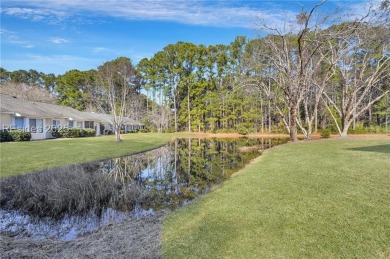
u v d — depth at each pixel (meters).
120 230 4.91
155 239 4.31
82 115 34.25
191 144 24.52
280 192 5.98
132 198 7.18
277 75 23.91
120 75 33.69
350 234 3.88
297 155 11.02
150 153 17.22
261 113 39.09
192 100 47.28
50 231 5.30
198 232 4.37
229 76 43.44
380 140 15.49
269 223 4.46
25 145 17.41
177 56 47.44
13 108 22.59
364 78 25.23
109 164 12.48
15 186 7.71
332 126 32.19
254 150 18.48
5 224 5.70
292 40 19.78
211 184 8.78
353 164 7.98
